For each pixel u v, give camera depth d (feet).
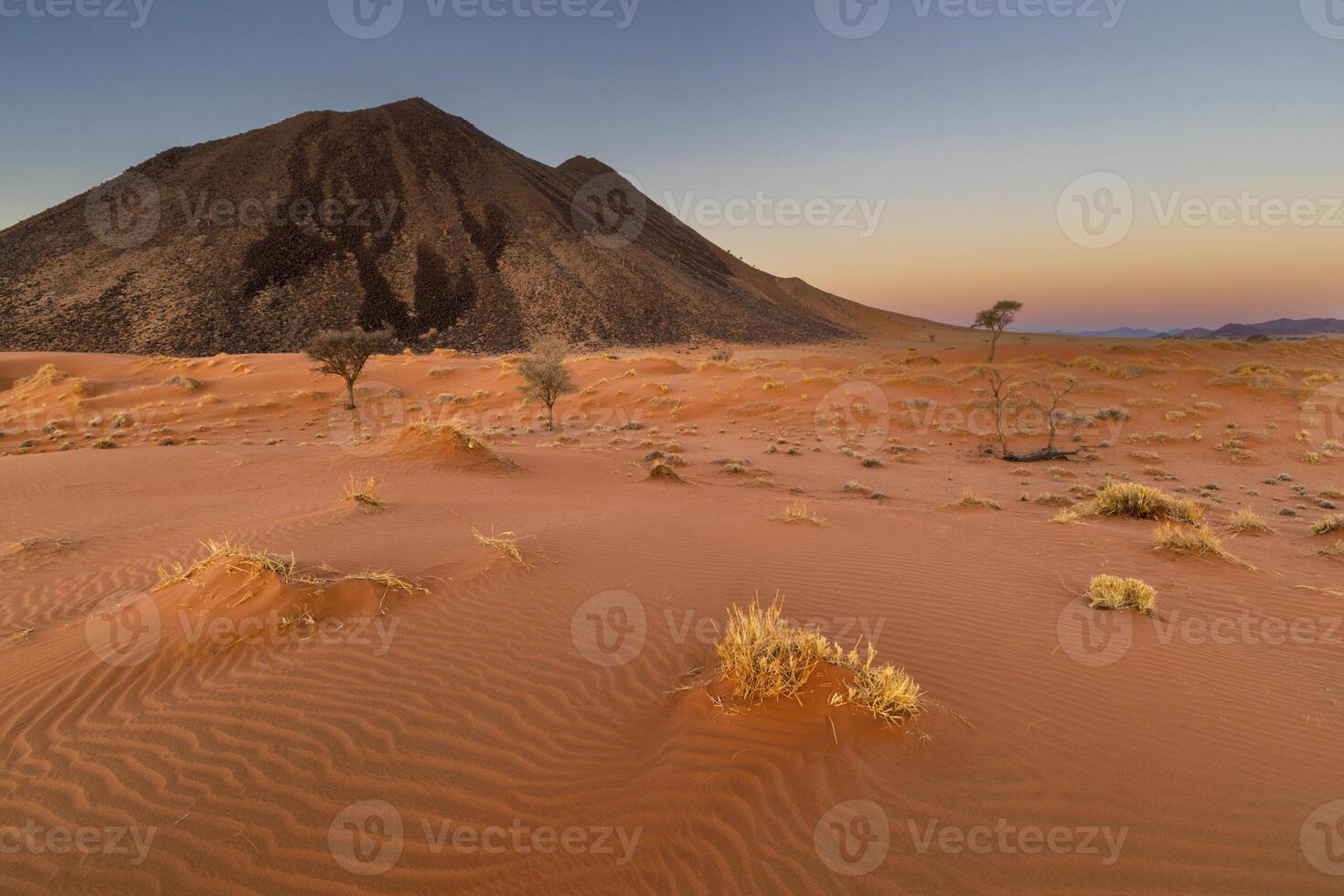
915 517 36.35
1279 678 15.74
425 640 17.10
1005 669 15.74
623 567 24.00
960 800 10.88
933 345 398.62
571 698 14.38
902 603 20.51
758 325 460.96
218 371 161.07
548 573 22.88
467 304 370.12
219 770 11.57
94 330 284.41
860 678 13.79
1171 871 9.42
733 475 56.49
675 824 10.46
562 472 52.80
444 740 12.65
